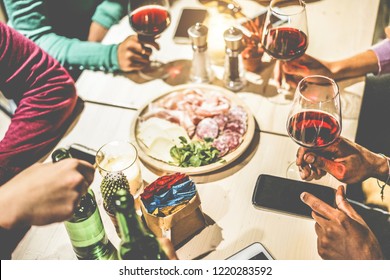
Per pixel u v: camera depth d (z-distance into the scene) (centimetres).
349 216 111
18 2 174
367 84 203
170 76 157
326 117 115
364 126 187
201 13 176
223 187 124
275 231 114
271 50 136
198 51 146
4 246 119
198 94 146
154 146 131
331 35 165
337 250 107
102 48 162
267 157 131
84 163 100
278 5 159
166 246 98
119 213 81
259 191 121
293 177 125
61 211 96
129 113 147
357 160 122
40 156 141
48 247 115
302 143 115
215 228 115
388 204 150
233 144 129
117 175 108
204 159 126
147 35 151
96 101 152
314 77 126
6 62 147
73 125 146
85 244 107
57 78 149
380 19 225
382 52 150
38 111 143
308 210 116
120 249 90
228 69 147
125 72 161
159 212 105
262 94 148
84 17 208
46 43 172
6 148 140
